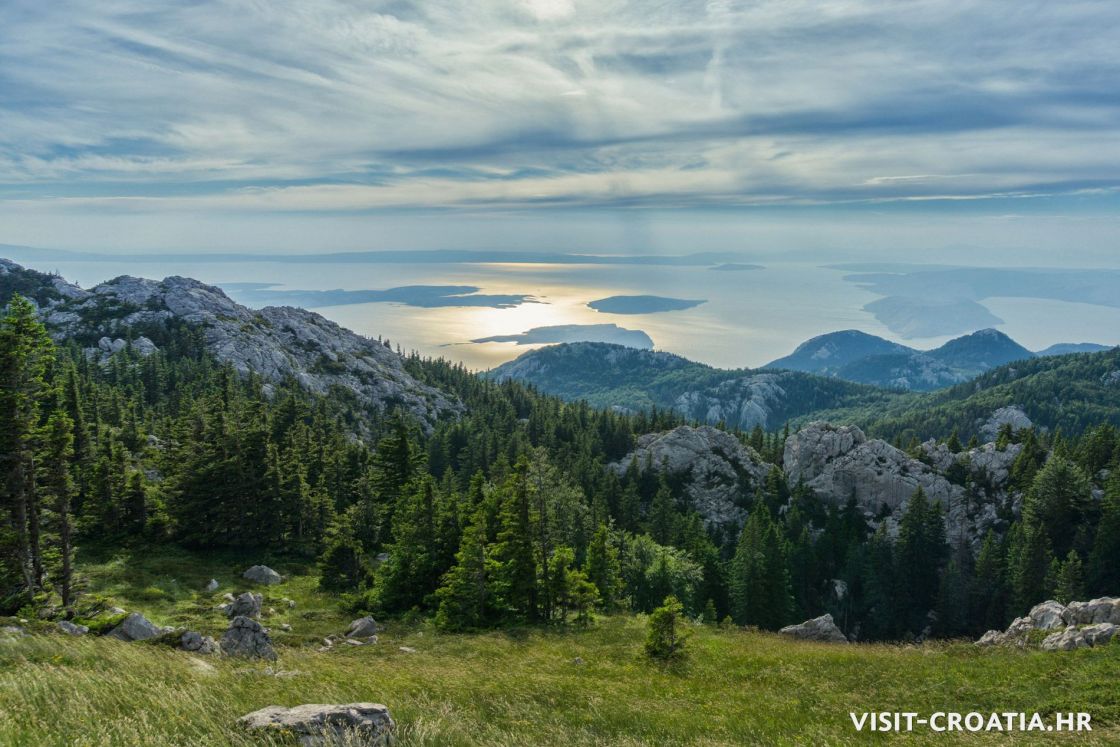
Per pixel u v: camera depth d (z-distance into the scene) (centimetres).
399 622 4281
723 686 2620
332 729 1273
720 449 13825
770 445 16450
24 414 3466
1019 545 8619
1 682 1446
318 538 6381
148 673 1759
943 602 8612
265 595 4634
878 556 9450
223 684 1778
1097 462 10962
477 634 3972
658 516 10156
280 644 3275
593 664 3089
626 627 4231
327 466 7969
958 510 11344
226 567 5350
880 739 1811
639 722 1873
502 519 4800
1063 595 7238
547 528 4759
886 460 12156
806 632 4944
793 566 9281
